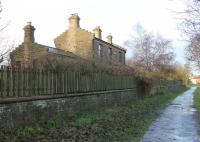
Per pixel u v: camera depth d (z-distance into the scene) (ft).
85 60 77.30
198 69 103.60
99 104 73.92
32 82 45.60
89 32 127.85
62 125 46.57
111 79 85.81
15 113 40.83
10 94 40.70
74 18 131.13
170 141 42.32
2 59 50.01
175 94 192.75
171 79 238.07
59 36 132.98
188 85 407.64
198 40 51.60
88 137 40.75
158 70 184.55
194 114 76.38
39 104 46.52
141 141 41.96
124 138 42.60
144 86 128.57
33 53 104.12
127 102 95.61
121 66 107.96
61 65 63.05
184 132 49.52
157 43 203.00
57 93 52.65
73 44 129.80
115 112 67.67
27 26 108.17
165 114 76.18
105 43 137.90
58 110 52.34
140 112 74.84
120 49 155.84
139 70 130.00
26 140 35.86
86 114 59.77
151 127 54.49
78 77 62.18
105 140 40.34
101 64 83.05
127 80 104.53
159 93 162.71
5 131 37.91
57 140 37.32
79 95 61.26
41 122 45.62
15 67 42.14
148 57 185.26
